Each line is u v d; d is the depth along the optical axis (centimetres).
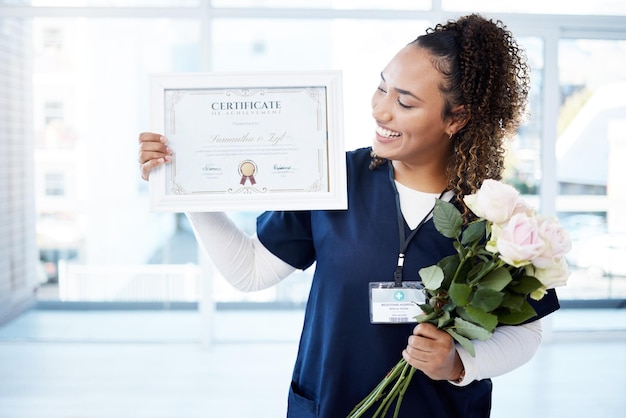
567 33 413
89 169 419
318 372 110
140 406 298
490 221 87
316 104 107
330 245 108
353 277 106
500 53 106
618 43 415
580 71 417
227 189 107
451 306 90
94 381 335
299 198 106
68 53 407
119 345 405
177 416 287
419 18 400
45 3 396
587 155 422
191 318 435
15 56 411
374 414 102
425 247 106
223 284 444
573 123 420
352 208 111
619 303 427
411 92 101
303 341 116
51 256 427
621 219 424
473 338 91
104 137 415
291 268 121
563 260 86
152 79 107
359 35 402
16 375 343
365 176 115
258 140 107
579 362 372
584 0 410
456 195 110
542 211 418
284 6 401
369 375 106
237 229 119
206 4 389
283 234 117
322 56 405
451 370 95
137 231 426
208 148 107
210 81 106
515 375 348
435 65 101
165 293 432
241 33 405
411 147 104
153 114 107
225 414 289
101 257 427
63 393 315
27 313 429
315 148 107
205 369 357
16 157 421
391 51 403
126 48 405
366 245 106
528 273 88
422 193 111
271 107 107
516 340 102
